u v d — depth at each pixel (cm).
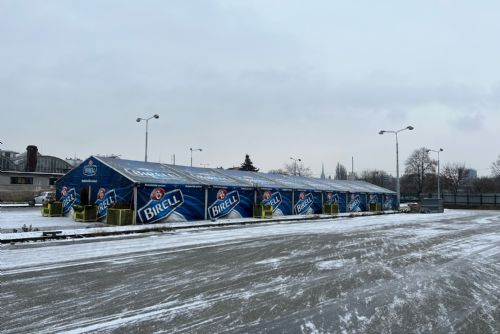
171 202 2364
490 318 651
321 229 2156
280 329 591
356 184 4534
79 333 566
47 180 5816
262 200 2984
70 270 984
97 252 1268
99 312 658
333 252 1312
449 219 3148
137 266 1042
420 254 1289
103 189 2355
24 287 811
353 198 4028
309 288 828
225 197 2708
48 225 2042
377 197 4438
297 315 655
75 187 2592
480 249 1413
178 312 663
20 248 1332
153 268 1019
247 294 777
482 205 6019
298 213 3316
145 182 2214
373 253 1301
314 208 3500
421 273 988
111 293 773
